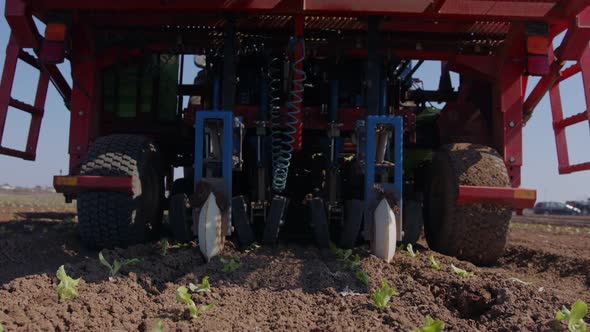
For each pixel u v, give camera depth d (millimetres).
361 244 5887
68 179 4926
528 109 6184
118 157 5094
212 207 4492
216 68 6262
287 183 6695
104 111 6691
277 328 3029
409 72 7477
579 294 4371
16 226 7949
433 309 3424
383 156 5062
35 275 3871
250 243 5137
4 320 2898
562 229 15062
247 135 6148
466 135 6352
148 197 5645
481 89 6441
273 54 6352
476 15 5223
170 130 6898
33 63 5719
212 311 3285
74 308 3193
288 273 4133
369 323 3107
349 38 6223
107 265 4074
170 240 5926
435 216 5797
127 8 5188
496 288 3773
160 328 2662
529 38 5312
